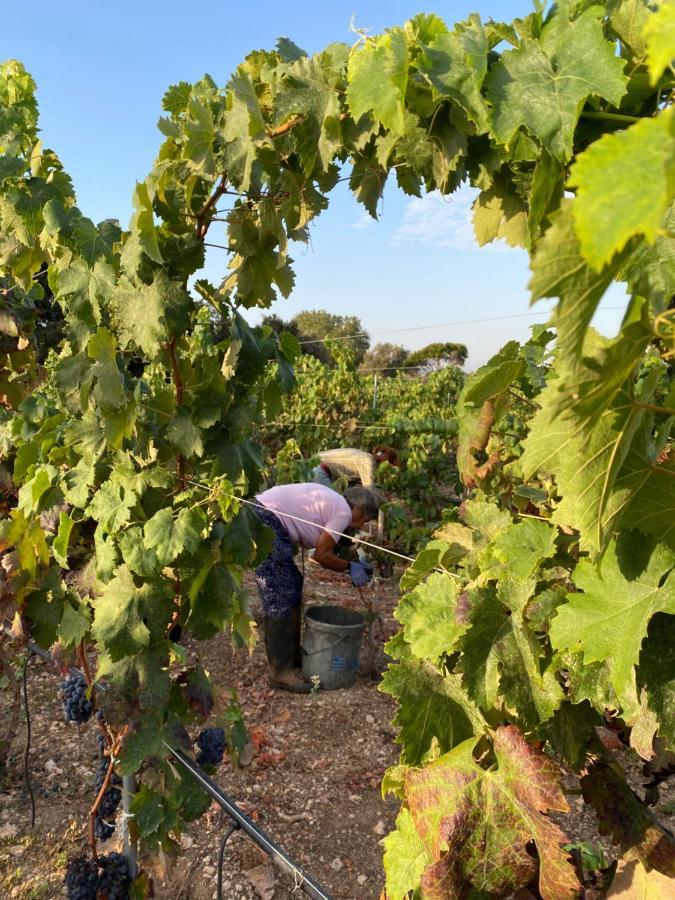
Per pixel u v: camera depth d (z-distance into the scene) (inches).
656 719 46.0
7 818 144.8
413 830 57.5
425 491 339.3
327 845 142.9
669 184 19.7
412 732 58.3
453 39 48.6
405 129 55.2
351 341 1461.6
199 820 147.7
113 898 102.0
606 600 44.4
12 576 102.0
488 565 55.9
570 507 38.9
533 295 24.1
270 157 73.4
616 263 24.4
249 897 126.3
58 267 96.8
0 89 125.3
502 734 53.4
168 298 83.2
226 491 88.7
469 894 50.5
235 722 109.9
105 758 110.8
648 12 43.8
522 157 46.7
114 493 94.7
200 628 97.7
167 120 81.5
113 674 94.7
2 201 102.9
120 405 87.4
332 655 203.9
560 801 49.2
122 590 93.7
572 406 29.3
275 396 107.3
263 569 199.5
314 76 63.1
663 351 40.7
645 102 45.4
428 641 56.5
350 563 201.5
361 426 494.3
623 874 55.6
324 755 174.2
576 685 50.8
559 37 45.2
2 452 148.0
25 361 139.1
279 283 91.7
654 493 40.1
